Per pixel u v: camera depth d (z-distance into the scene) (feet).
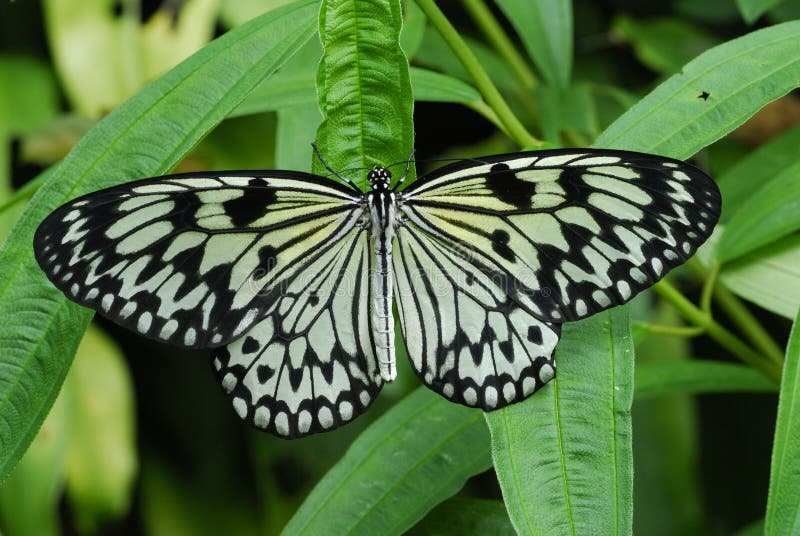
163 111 1.82
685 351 2.23
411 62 2.22
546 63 2.11
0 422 1.79
